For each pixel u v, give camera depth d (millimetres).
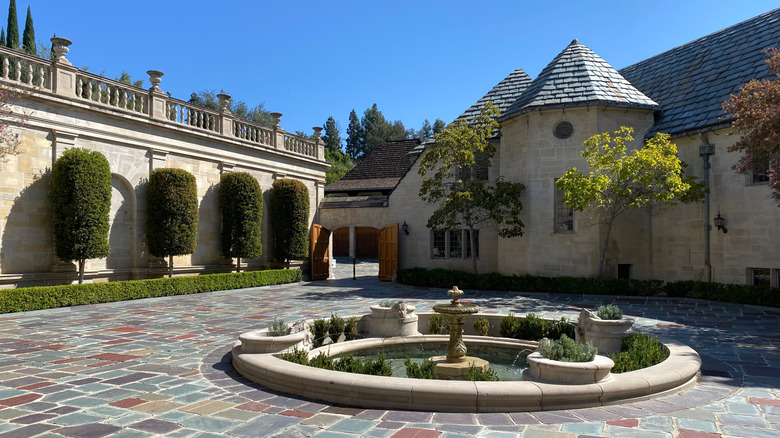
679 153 19719
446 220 22859
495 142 24000
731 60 20297
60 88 15914
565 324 10484
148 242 18453
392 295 19047
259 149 23844
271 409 5988
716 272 18109
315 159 27688
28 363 8266
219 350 9320
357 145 97688
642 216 20469
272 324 8516
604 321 9180
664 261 20047
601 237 19844
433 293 19688
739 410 5957
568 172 18016
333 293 19859
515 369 8797
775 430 5277
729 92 18781
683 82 21938
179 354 8984
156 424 5438
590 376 6242
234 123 23016
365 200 27344
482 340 10406
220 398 6418
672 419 5625
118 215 17984
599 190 17641
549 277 19547
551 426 5387
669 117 20578
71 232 15266
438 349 10344
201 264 21031
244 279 21328
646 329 11766
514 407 5883
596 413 5824
